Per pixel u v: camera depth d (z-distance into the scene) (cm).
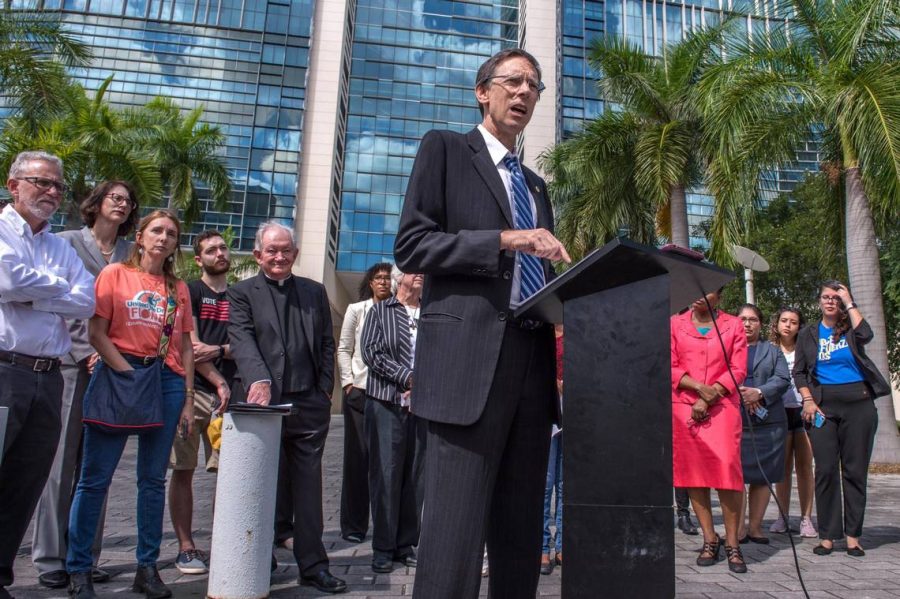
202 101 3750
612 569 150
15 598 339
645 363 153
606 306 159
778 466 545
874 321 1134
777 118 1191
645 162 1506
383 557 424
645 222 1725
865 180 1076
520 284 191
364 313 552
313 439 387
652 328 153
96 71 3722
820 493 516
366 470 523
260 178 3681
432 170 186
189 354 395
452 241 171
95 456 336
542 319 182
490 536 188
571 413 159
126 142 1916
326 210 3691
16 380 311
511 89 196
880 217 1198
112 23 3819
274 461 354
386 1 4388
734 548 450
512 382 177
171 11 3866
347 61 4131
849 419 513
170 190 2361
